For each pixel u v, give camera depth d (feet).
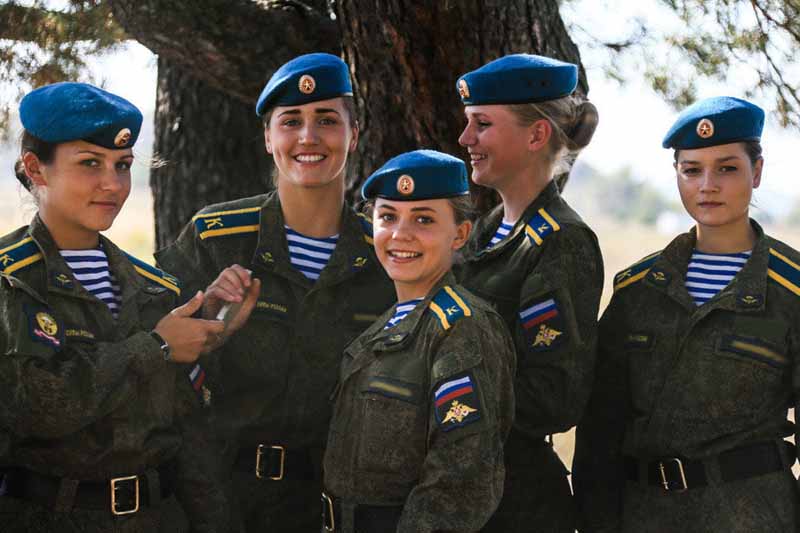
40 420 12.32
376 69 18.07
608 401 14.58
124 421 12.87
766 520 13.21
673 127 13.99
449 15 17.49
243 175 24.67
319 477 14.47
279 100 14.37
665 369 13.91
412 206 12.42
